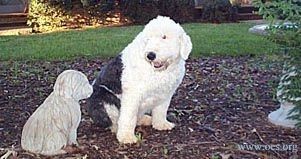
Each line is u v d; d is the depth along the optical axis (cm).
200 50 820
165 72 410
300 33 379
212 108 514
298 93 397
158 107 444
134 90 414
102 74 435
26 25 1341
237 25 1212
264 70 666
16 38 1047
